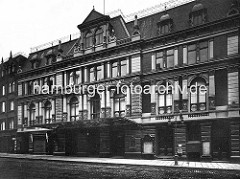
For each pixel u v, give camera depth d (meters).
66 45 41.91
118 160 27.84
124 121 28.77
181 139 27.09
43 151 40.69
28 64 46.28
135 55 31.22
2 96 50.69
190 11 28.91
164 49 29.48
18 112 45.44
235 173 18.78
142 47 31.08
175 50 28.59
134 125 29.42
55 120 38.94
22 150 43.84
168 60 29.25
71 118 37.28
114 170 21.09
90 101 35.28
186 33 27.77
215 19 26.48
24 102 44.69
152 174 18.70
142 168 22.11
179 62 28.23
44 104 41.47
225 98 25.20
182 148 26.84
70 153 37.00
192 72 27.22
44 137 40.84
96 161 26.73
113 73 33.47
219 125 25.50
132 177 17.39
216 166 21.39
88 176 18.05
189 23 27.91
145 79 30.52
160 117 28.80
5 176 18.59
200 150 25.78
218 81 25.78
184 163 23.92
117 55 32.75
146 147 29.28
